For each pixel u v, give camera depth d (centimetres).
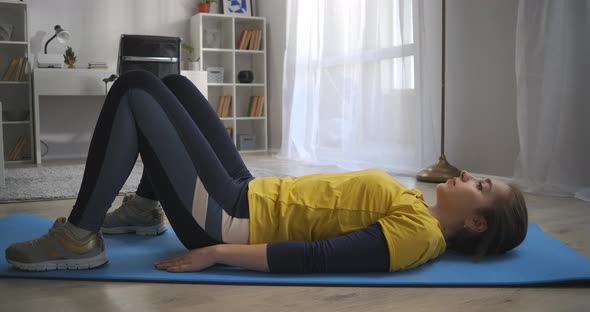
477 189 147
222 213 142
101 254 148
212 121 167
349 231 142
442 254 160
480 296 128
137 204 186
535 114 302
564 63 286
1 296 128
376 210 141
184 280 136
